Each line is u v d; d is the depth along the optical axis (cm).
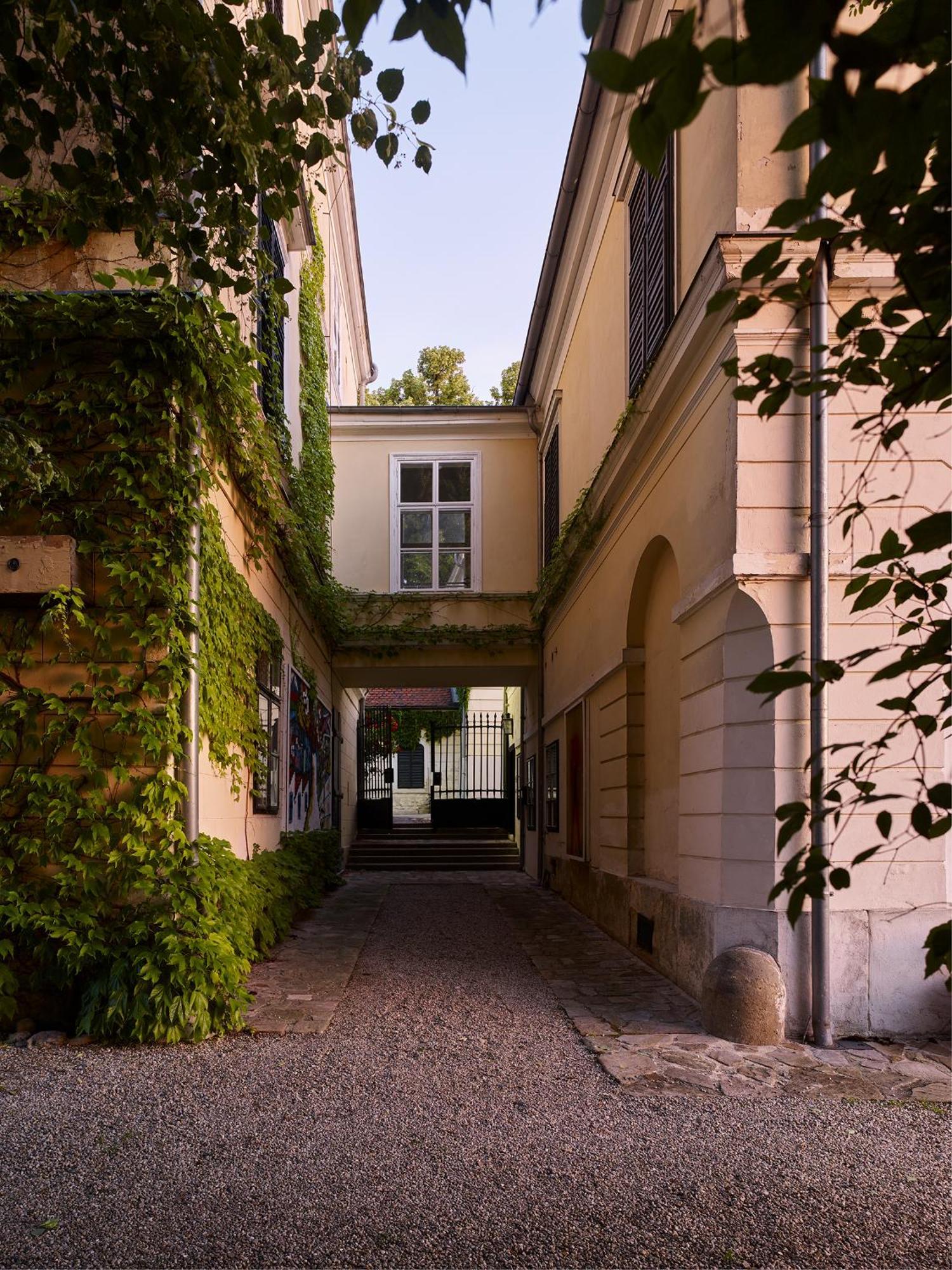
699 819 637
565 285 1231
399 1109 417
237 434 696
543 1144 377
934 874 558
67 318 579
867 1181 344
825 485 557
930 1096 442
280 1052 505
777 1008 530
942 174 173
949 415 578
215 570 649
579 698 1127
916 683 565
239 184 395
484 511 1573
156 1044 518
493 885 1478
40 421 589
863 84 148
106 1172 346
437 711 2659
